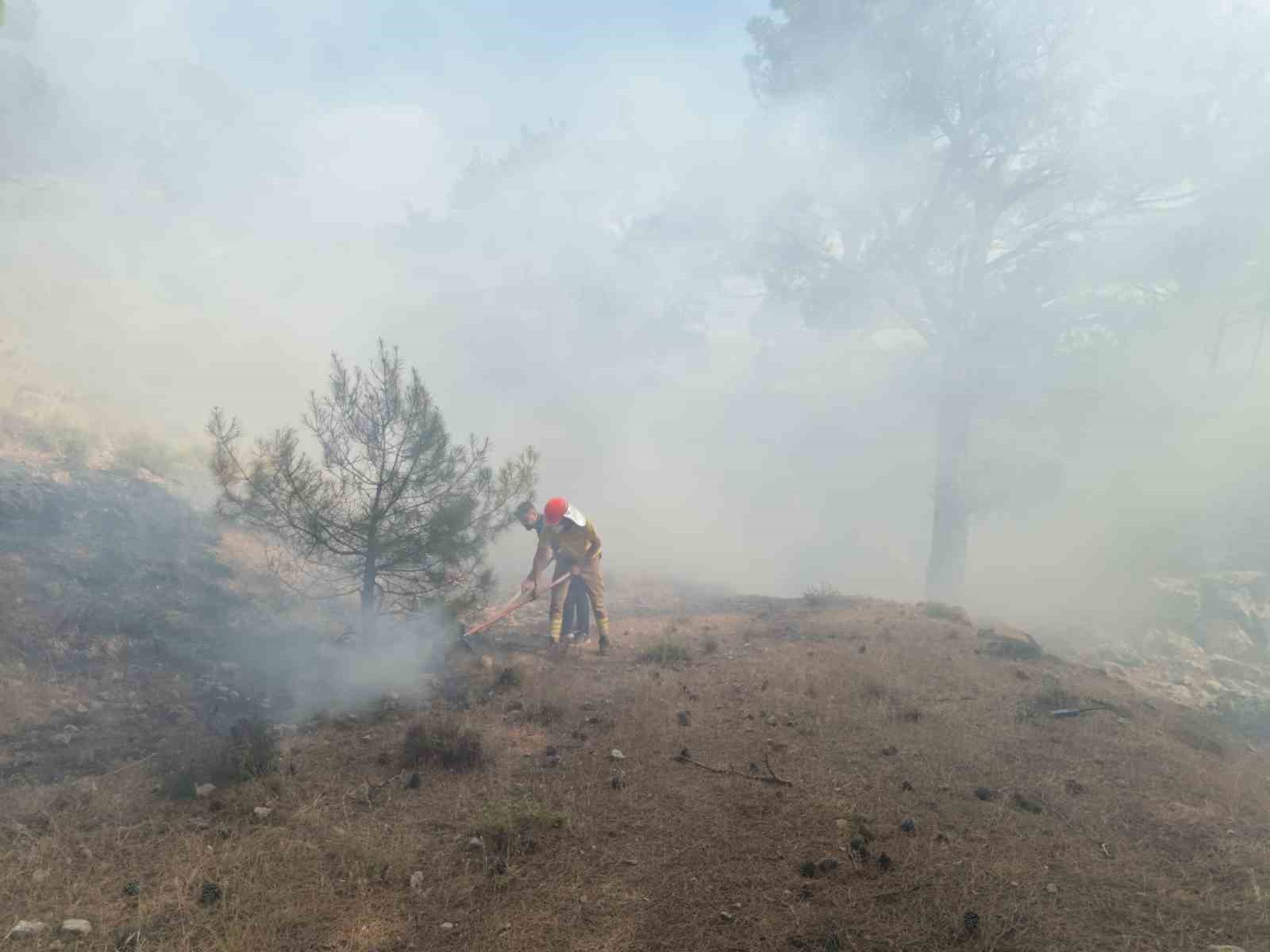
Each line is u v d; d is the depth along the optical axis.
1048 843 3.95
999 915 3.34
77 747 5.07
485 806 4.37
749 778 4.73
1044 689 6.38
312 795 4.49
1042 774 4.79
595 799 4.47
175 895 3.49
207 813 4.27
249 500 6.47
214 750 4.91
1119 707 6.12
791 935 3.26
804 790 4.55
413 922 3.39
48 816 4.09
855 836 4.00
